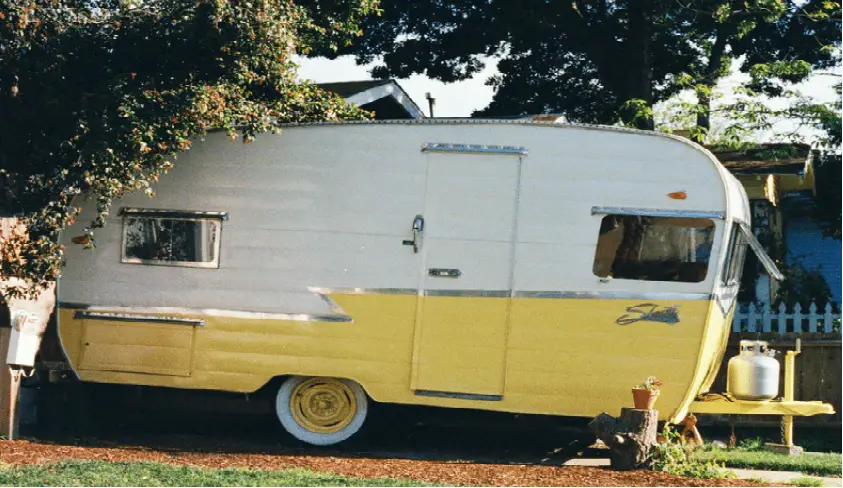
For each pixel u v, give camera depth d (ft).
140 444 36.45
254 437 39.22
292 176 36.94
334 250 36.50
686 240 34.55
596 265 34.96
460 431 42.32
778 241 58.59
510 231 35.42
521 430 42.47
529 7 69.15
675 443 36.86
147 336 37.55
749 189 54.85
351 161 36.58
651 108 63.36
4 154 37.70
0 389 34.83
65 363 38.24
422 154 36.06
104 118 34.58
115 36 36.91
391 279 36.04
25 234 35.24
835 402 44.73
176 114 34.73
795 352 39.24
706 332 34.27
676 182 34.65
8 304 34.91
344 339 36.27
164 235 37.76
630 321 34.68
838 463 36.01
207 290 37.29
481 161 35.70
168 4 36.88
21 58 36.06
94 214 38.17
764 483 31.76
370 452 36.83
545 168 35.37
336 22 48.85
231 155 37.42
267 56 36.68
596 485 29.96
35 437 36.99
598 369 34.81
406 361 35.88
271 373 36.73
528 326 35.19
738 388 37.24
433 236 35.86
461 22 71.56
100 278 37.99
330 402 37.06
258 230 37.09
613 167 35.04
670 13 68.90
